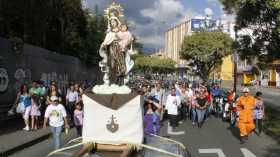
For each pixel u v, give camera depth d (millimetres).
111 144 6918
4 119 20297
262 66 27859
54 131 13516
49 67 27781
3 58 20047
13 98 21188
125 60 8219
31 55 23891
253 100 17219
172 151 6773
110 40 8008
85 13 48781
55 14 38156
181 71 141500
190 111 26766
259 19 25781
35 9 33062
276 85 81688
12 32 33250
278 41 26016
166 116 25219
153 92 22891
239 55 28312
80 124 15969
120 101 6996
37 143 16797
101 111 7023
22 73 22375
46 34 39188
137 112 7004
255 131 20609
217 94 30531
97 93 7281
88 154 6547
